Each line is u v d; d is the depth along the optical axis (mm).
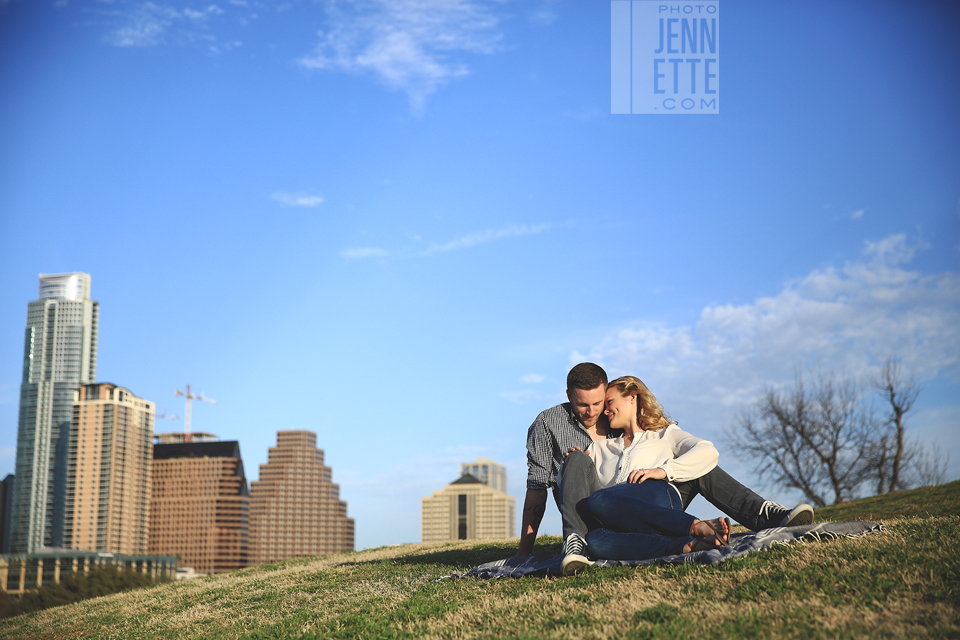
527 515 6586
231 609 7367
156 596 10266
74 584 49469
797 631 3535
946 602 3670
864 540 4961
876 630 3393
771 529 5375
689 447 5879
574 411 6469
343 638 4766
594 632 3879
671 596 4418
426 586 6270
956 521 5527
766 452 36969
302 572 9867
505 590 5367
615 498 5477
